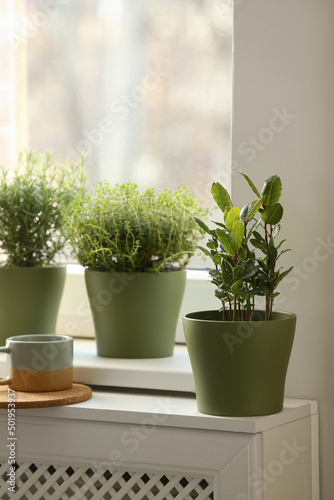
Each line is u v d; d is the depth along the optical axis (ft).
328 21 3.96
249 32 4.11
